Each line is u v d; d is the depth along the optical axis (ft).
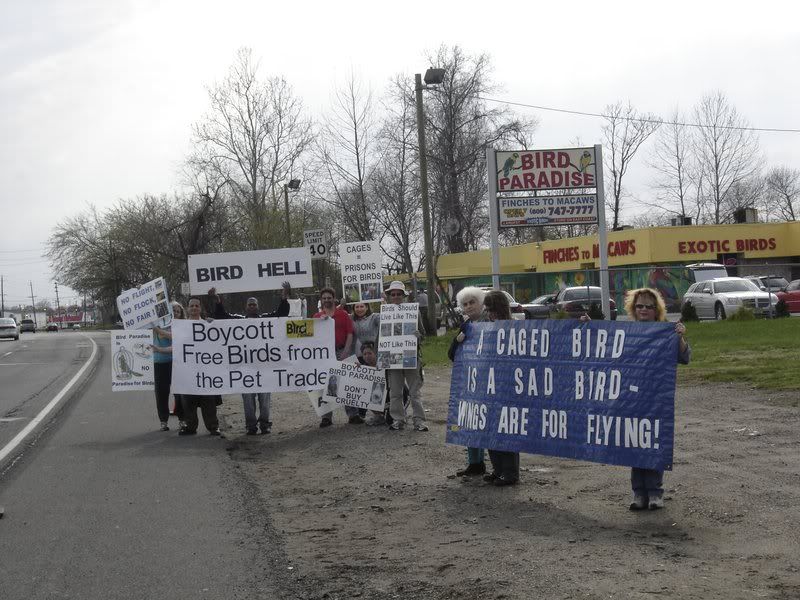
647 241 160.86
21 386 81.35
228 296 150.10
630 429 26.48
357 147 162.91
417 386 44.01
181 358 46.42
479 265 183.11
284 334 46.50
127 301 48.80
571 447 27.96
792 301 126.31
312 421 50.55
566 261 175.83
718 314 122.01
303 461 37.91
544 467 33.27
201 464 37.09
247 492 31.19
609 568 20.26
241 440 44.86
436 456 36.94
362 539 24.52
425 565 21.53
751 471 29.68
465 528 25.08
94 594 19.97
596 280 165.89
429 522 26.04
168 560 22.66
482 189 187.21
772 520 23.81
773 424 38.14
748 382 51.78
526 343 29.68
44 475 35.32
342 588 20.03
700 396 47.83
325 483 32.86
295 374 46.57
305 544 24.20
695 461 31.71
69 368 106.32
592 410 27.53
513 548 22.52
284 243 171.63
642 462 25.95
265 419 46.75
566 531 24.03
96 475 35.01
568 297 134.00
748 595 18.03
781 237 168.96
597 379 27.55
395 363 43.78
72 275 308.19
